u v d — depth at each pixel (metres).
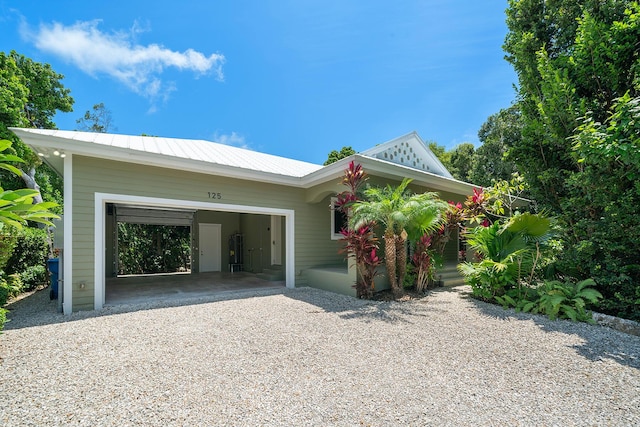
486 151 21.44
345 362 4.26
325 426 2.86
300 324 5.99
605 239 6.62
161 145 10.20
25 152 15.11
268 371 3.96
